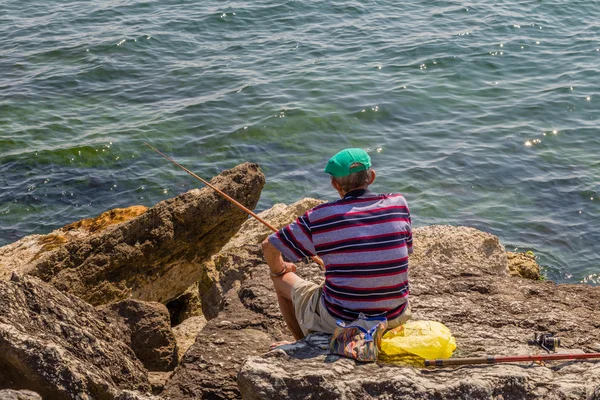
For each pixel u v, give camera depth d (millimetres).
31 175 16062
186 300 9609
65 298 5570
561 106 19703
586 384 4270
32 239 10344
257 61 23000
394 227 4500
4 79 21344
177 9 27719
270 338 5625
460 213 15125
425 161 17047
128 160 16875
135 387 5367
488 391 4156
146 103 20000
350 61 22844
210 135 18062
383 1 28859
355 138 18219
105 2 28859
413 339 4637
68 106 19703
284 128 18484
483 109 19688
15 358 4551
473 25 26062
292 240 4523
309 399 4156
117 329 6254
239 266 7746
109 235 8695
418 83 21156
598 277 13148
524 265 10602
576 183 15992
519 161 16984
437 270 6332
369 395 4172
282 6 27844
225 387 5105
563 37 25016
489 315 5539
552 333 5047
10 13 27844
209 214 9031
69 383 4512
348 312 4578
